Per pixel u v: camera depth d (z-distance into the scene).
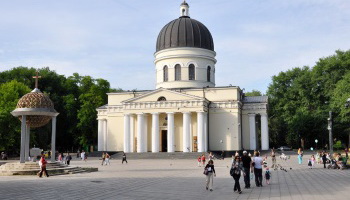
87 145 86.31
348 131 79.06
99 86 90.81
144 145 66.00
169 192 19.64
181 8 77.94
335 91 67.12
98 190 20.31
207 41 74.81
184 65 72.69
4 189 20.56
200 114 63.78
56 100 82.75
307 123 84.31
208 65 74.62
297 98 88.19
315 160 50.16
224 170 35.72
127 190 20.41
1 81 80.31
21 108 32.25
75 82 92.38
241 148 68.75
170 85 72.75
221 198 17.58
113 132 72.12
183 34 73.19
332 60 76.94
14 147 70.50
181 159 59.38
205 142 64.12
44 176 28.89
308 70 88.94
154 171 34.94
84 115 79.44
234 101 66.75
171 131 64.44
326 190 20.19
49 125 74.06
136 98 66.88
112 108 72.75
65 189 20.66
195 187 21.95
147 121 69.06
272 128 101.06
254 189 21.16
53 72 89.38
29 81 81.44
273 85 94.19
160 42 75.12
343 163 36.41
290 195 18.48
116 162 52.84
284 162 49.41
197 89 69.88
